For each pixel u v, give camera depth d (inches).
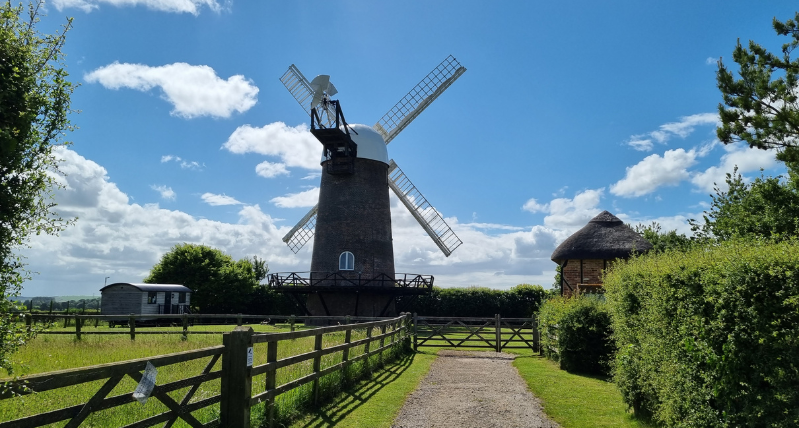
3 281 171.5
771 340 186.2
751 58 529.7
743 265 198.5
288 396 313.6
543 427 303.3
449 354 717.9
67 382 160.6
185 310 1440.7
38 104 180.2
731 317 204.2
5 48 171.2
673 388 249.3
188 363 436.8
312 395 340.8
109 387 175.3
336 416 319.0
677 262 252.1
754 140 525.0
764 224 518.6
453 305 1469.0
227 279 1592.0
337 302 1157.7
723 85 543.2
